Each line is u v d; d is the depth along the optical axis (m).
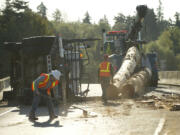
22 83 12.91
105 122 7.54
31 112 8.50
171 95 13.29
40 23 61.75
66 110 10.01
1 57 52.34
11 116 9.38
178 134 5.88
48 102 8.46
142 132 6.27
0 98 16.47
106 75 12.24
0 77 52.22
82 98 12.52
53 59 11.95
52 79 8.44
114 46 21.62
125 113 8.84
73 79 13.52
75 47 13.80
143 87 16.36
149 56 20.55
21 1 62.50
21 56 12.87
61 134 6.45
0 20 60.38
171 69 96.38
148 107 9.88
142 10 19.81
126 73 14.54
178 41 110.94
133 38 20.97
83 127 7.06
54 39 12.20
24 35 59.31
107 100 12.41
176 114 8.29
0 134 6.71
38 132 6.75
